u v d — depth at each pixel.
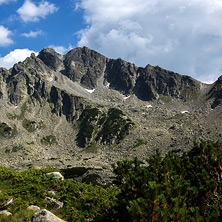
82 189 29.64
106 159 155.88
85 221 19.91
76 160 158.88
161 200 14.84
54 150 195.50
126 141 184.00
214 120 169.25
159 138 168.38
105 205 24.62
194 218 14.13
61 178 32.75
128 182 18.30
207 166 19.98
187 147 131.62
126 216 18.05
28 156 171.25
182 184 17.31
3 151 175.62
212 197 16.66
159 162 21.39
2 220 17.67
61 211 22.84
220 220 14.09
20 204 21.14
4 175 29.55
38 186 27.53
